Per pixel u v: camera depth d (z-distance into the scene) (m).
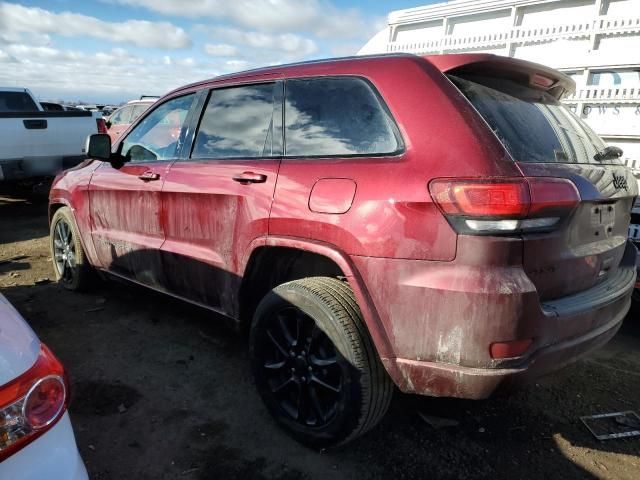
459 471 2.29
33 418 1.24
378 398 2.18
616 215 2.45
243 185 2.59
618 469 2.33
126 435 2.48
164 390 2.89
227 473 2.24
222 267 2.77
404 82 2.16
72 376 3.01
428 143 2.00
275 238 2.40
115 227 3.63
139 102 10.88
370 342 2.17
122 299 4.27
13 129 6.71
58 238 4.52
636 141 3.99
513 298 1.79
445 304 1.86
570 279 2.11
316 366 2.32
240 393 2.89
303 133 2.48
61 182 4.28
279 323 2.47
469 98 2.09
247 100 2.82
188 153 3.09
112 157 3.60
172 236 3.12
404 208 1.95
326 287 2.31
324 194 2.21
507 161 1.89
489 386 1.85
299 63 2.68
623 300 2.38
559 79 2.53
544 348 1.94
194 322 3.83
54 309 4.01
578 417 2.73
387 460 2.35
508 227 1.80
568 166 2.14
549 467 2.33
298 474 2.24
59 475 1.27
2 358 1.24
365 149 2.21
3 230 6.77
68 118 7.38
